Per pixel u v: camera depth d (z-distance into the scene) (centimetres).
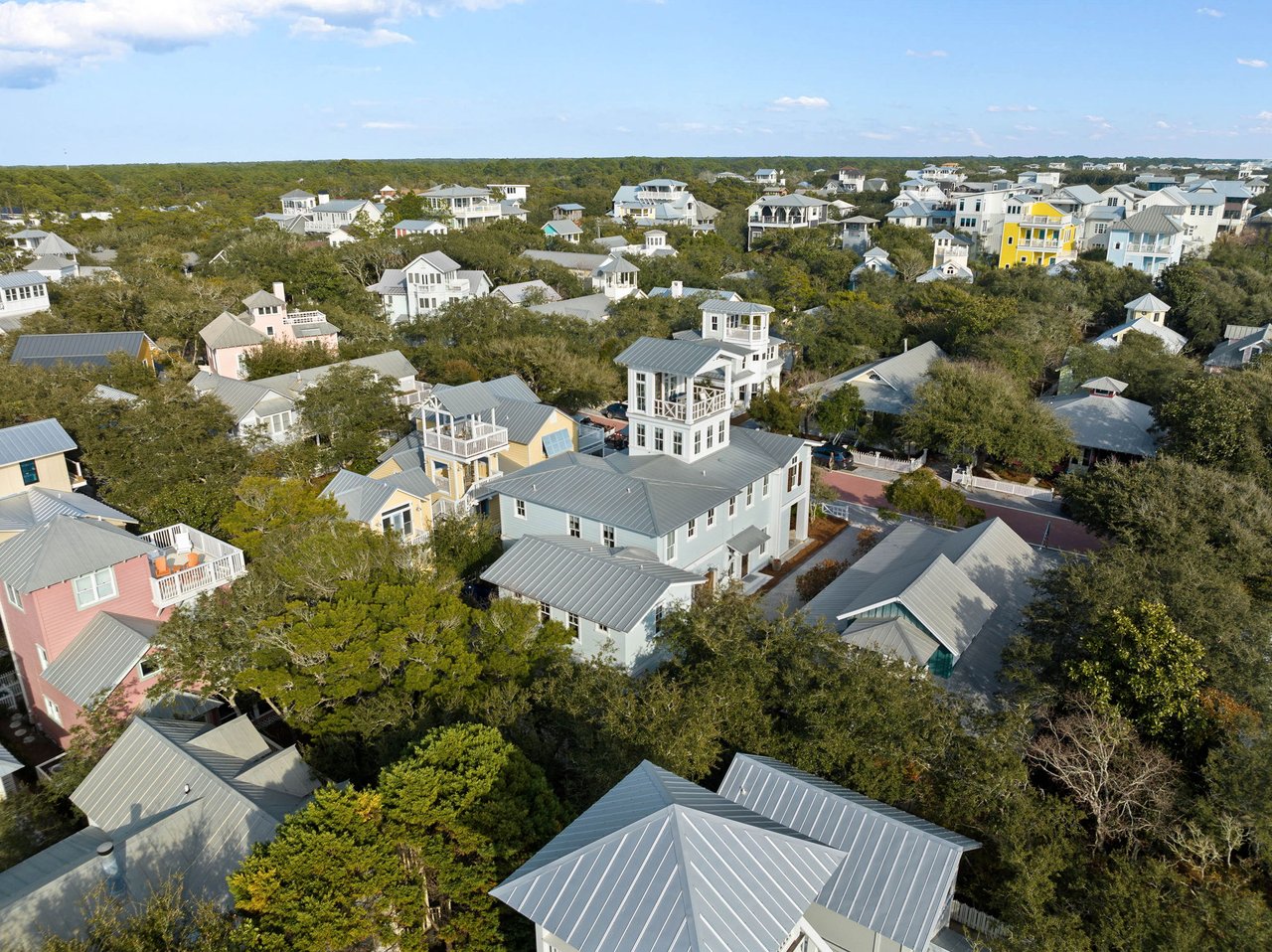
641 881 1653
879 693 2698
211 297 8450
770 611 4316
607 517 3966
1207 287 9200
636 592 3378
